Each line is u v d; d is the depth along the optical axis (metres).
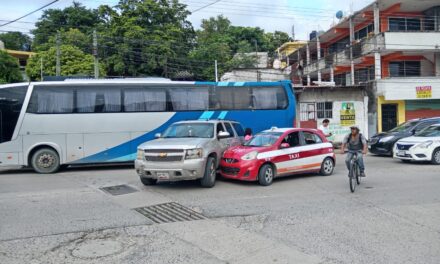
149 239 6.12
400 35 26.73
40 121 14.31
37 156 14.12
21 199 9.02
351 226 6.76
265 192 9.84
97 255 5.43
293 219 7.22
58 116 14.52
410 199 8.87
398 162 15.95
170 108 15.80
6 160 13.97
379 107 26.73
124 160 15.21
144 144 10.41
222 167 11.21
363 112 25.84
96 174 13.52
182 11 43.84
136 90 15.54
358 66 31.86
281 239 6.07
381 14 29.05
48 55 41.88
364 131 25.73
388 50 26.91
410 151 15.16
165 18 42.06
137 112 15.43
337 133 25.34
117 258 5.32
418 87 26.59
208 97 16.30
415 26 29.53
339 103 25.52
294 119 17.36
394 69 29.19
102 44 39.62
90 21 54.66
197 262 5.15
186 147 9.91
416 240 6.00
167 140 10.62
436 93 26.80
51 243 5.93
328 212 7.73
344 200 8.82
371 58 29.27
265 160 10.80
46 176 13.23
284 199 8.98
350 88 25.64
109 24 42.72
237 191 9.98
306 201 8.74
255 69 38.47
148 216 7.48
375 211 7.79
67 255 5.45
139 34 38.62
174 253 5.49
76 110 14.75
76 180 12.03
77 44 44.78
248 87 16.89
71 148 14.56
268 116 16.97
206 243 5.91
